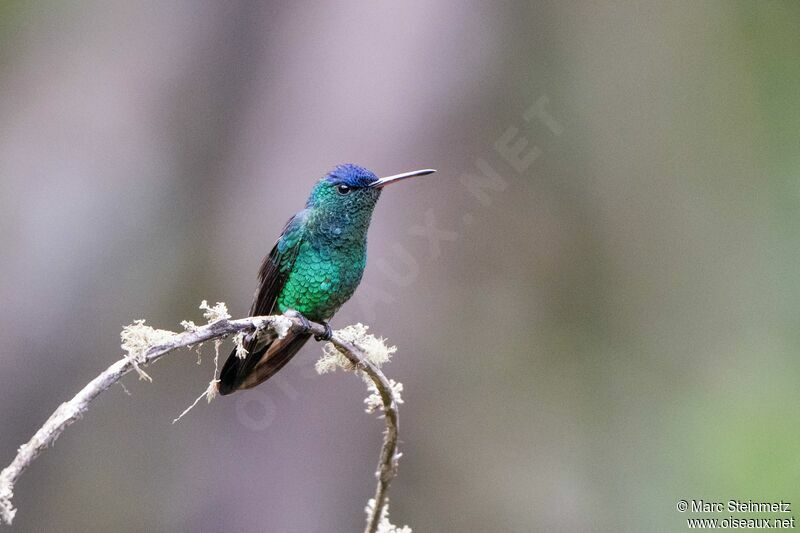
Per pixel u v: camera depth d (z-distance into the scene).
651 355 11.55
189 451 9.70
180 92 10.70
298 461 9.51
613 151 11.51
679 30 12.21
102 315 10.00
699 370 11.91
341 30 10.43
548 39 10.98
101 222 10.21
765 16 13.08
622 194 11.49
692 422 11.44
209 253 10.15
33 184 10.32
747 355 12.04
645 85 11.77
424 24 10.33
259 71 10.63
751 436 11.39
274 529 9.28
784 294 12.27
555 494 10.31
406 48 10.27
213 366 10.00
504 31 10.62
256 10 10.80
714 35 12.41
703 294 12.12
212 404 9.77
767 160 12.77
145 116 10.62
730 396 11.68
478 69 10.38
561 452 10.62
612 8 11.71
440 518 9.87
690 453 11.27
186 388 9.95
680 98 12.03
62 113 10.64
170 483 9.55
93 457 9.76
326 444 9.57
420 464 9.91
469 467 10.08
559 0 11.15
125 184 10.34
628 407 11.34
